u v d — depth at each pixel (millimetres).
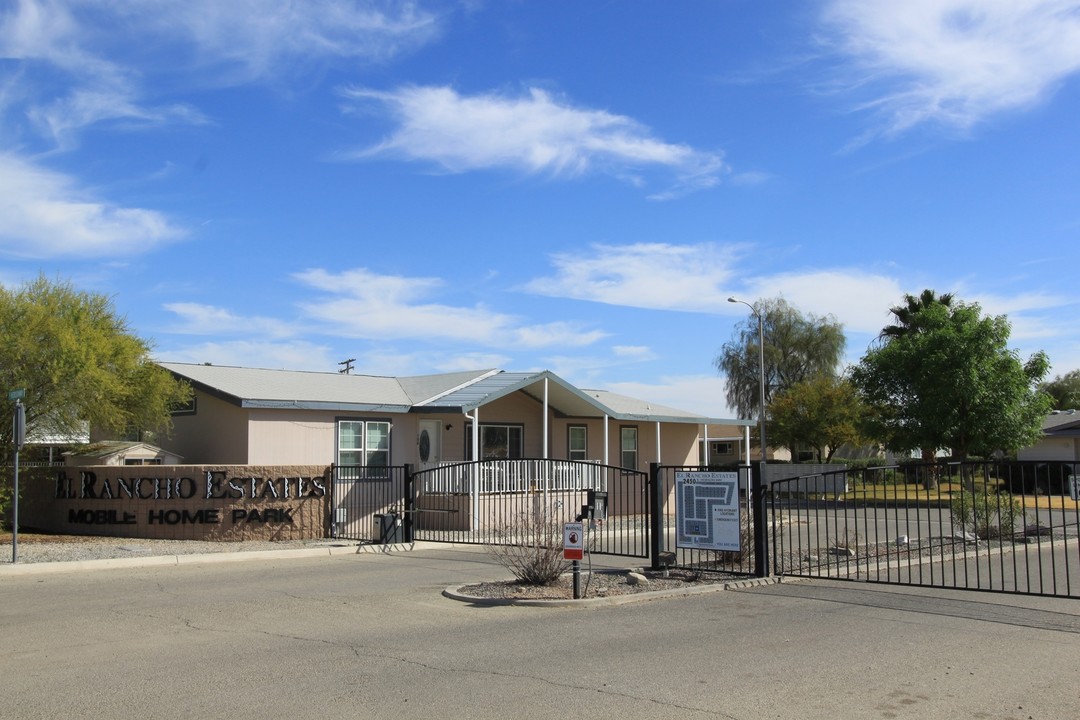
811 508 33156
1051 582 13656
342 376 28703
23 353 20359
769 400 58125
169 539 20547
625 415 29766
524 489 24859
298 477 21500
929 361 34406
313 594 12844
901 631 9828
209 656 8734
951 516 18094
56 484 22188
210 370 26094
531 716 6641
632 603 11953
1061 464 12328
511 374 28453
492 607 11672
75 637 9695
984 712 6727
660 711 6750
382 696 7219
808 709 6801
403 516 20375
